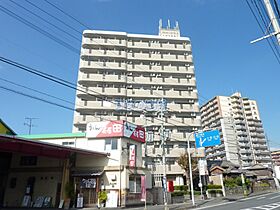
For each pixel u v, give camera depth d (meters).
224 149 82.31
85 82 48.19
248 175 51.19
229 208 18.66
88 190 21.59
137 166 23.81
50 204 21.27
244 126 88.62
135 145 24.69
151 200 24.28
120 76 49.41
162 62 53.50
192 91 52.19
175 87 52.12
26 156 23.88
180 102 51.00
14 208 20.30
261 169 59.50
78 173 22.14
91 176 21.77
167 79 51.72
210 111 95.25
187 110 49.38
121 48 52.75
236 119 89.50
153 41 55.59
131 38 54.50
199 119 49.06
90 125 24.30
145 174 24.39
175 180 42.25
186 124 47.91
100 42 51.66
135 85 50.28
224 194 36.19
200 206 22.05
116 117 45.78
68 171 21.16
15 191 22.94
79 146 24.56
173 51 55.09
